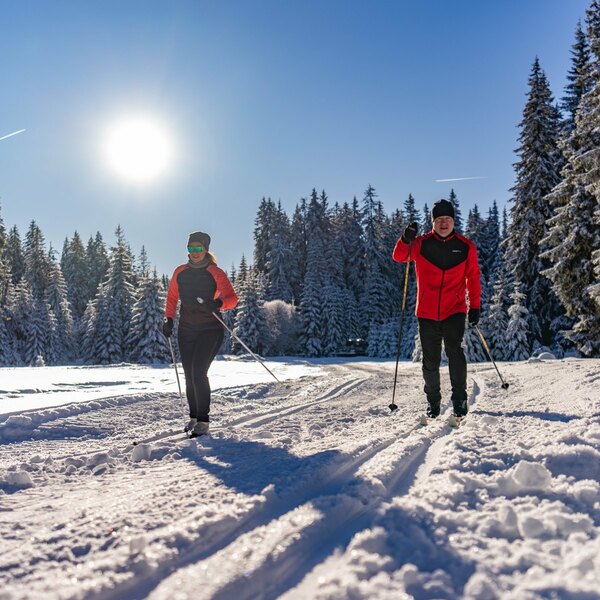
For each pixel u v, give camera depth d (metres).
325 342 54.22
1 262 43.03
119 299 46.50
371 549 1.66
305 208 70.00
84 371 14.41
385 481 2.55
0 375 12.22
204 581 1.46
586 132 18.66
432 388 4.93
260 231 72.44
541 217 25.23
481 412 5.17
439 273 4.73
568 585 1.33
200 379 4.71
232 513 2.03
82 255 72.50
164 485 2.61
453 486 2.31
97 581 1.46
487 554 1.59
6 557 1.66
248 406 7.21
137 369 16.09
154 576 1.54
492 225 51.31
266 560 1.59
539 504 2.11
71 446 4.55
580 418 4.14
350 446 3.29
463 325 4.71
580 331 19.30
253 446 3.78
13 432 5.11
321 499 2.13
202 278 4.92
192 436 4.60
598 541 1.66
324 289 55.06
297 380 11.82
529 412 4.81
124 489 2.62
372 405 6.87
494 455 2.95
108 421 5.80
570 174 19.45
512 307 26.12
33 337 45.88
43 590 1.41
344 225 67.25
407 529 1.80
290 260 64.81
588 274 18.58
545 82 26.27
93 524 1.96
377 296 57.94
